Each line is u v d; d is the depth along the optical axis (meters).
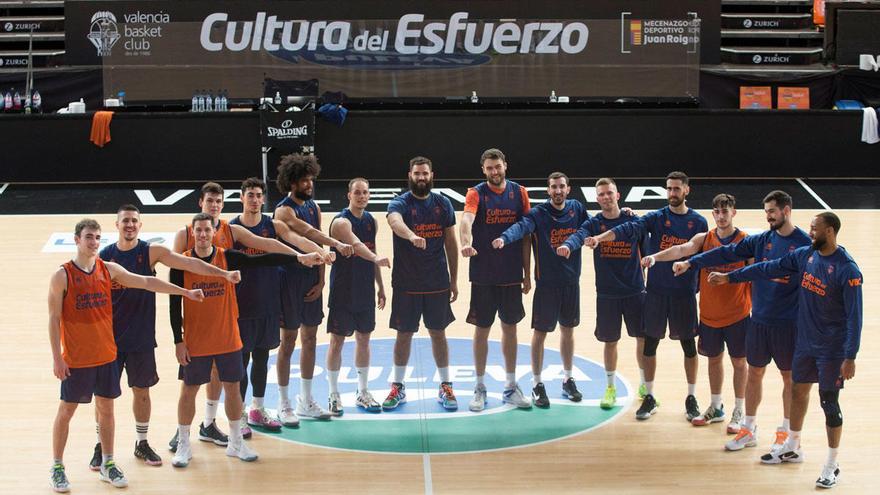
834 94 18.06
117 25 17.17
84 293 6.81
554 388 8.98
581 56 17.34
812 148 17.14
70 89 17.67
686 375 8.45
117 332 7.24
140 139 16.80
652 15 17.53
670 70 17.39
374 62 17.33
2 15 19.41
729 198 7.71
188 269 7.10
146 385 7.38
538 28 17.27
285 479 7.20
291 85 16.62
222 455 7.60
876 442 7.85
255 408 8.05
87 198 15.98
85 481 7.16
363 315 8.26
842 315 6.94
